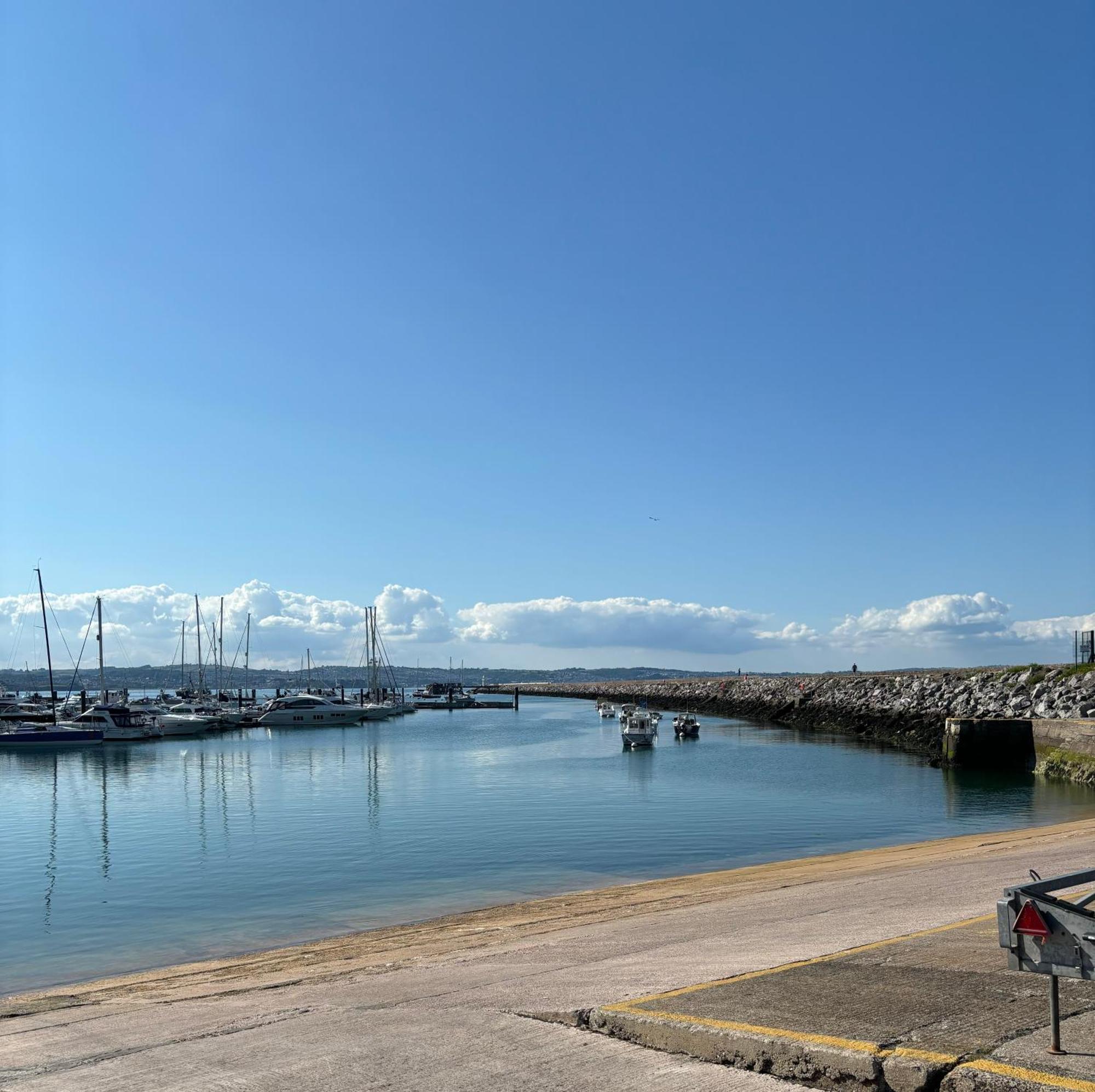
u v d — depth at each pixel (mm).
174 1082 6414
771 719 98625
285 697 103125
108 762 61219
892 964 7492
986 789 41969
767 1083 5270
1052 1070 4723
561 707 144375
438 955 13227
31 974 15781
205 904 21000
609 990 7586
